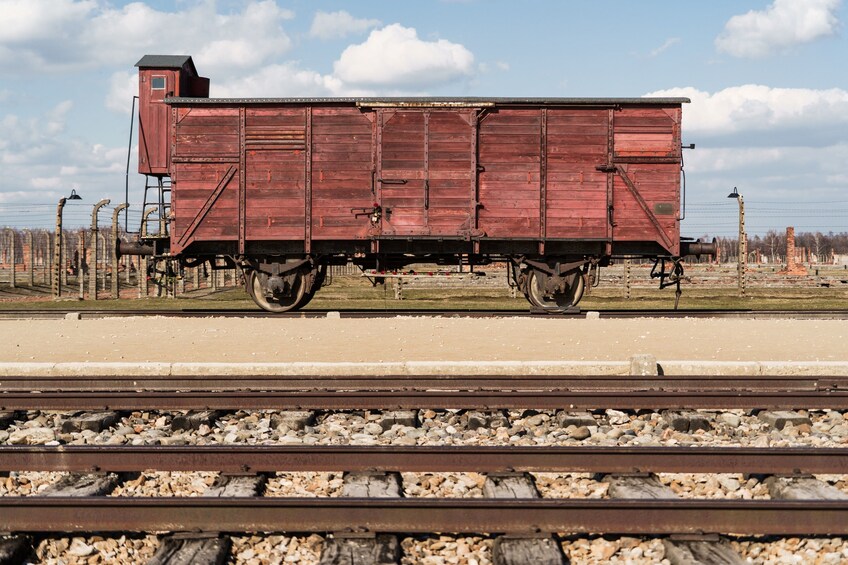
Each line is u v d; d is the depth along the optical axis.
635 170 18.23
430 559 4.82
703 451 6.21
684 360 10.89
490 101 17.97
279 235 18.20
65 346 12.62
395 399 8.59
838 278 38.47
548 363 10.24
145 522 5.05
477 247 18.23
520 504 5.02
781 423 8.05
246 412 8.52
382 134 18.03
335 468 6.26
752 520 5.00
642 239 18.28
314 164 18.14
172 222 18.27
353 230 18.19
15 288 34.53
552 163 18.16
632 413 8.62
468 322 16.28
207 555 4.66
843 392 8.75
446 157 18.06
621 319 17.12
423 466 6.25
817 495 5.61
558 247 18.50
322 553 4.75
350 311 18.09
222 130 18.20
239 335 13.99
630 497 5.68
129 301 26.73
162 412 8.53
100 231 36.88
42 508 5.06
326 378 9.43
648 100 18.08
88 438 7.62
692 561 4.56
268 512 5.06
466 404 8.60
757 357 11.43
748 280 35.41
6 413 8.28
